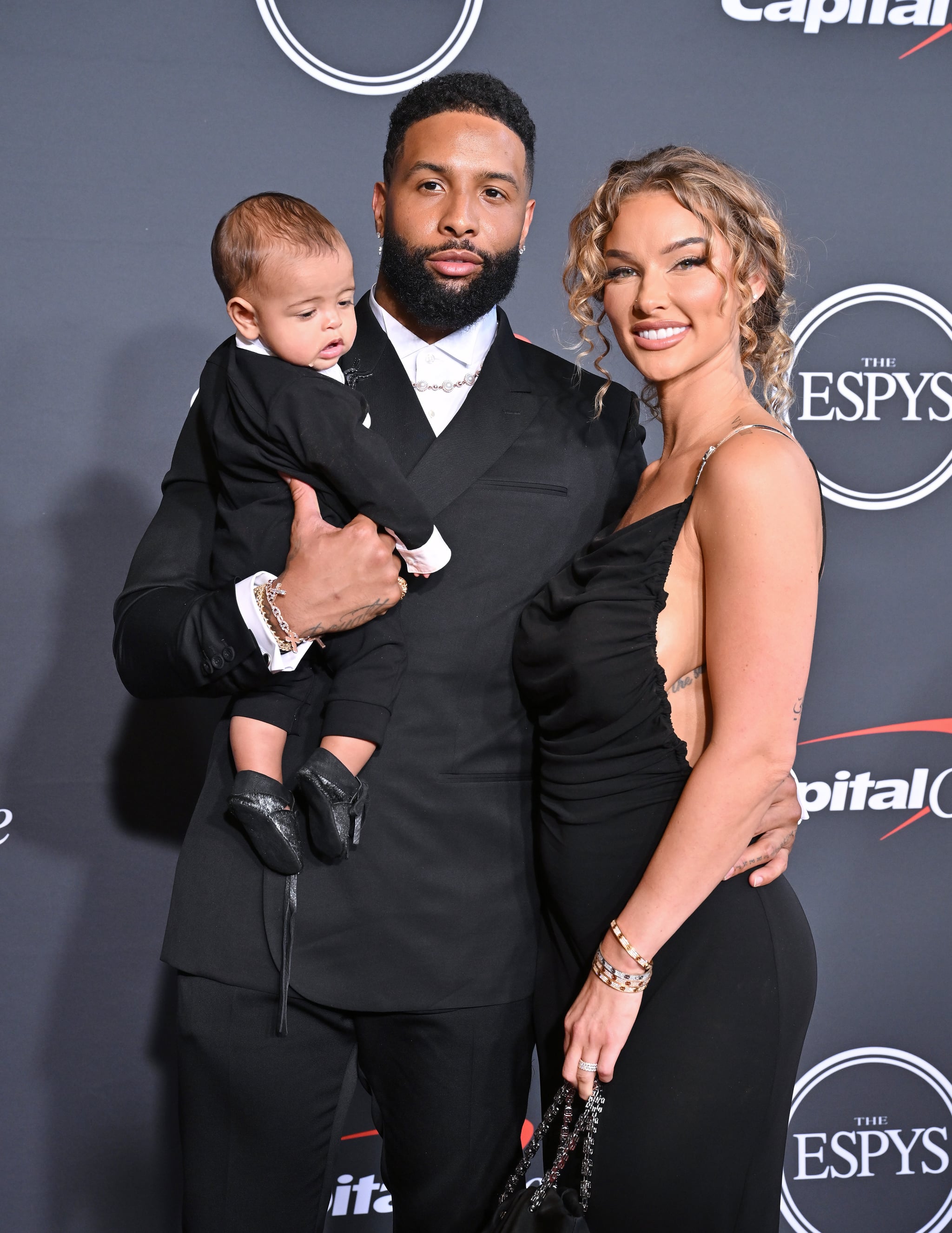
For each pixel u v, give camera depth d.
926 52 1.94
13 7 1.75
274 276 1.22
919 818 2.04
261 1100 1.37
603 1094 1.25
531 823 1.43
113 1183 1.96
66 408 1.82
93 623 1.87
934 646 2.01
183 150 1.80
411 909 1.35
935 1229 2.11
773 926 1.26
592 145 1.88
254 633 1.22
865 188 1.95
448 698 1.36
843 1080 2.07
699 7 1.89
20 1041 1.91
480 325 1.44
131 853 1.92
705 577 1.20
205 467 1.44
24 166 1.77
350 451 1.22
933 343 1.98
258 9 1.79
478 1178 1.43
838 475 1.98
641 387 1.90
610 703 1.22
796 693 1.14
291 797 1.31
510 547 1.37
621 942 1.19
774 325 1.36
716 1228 1.23
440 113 1.33
